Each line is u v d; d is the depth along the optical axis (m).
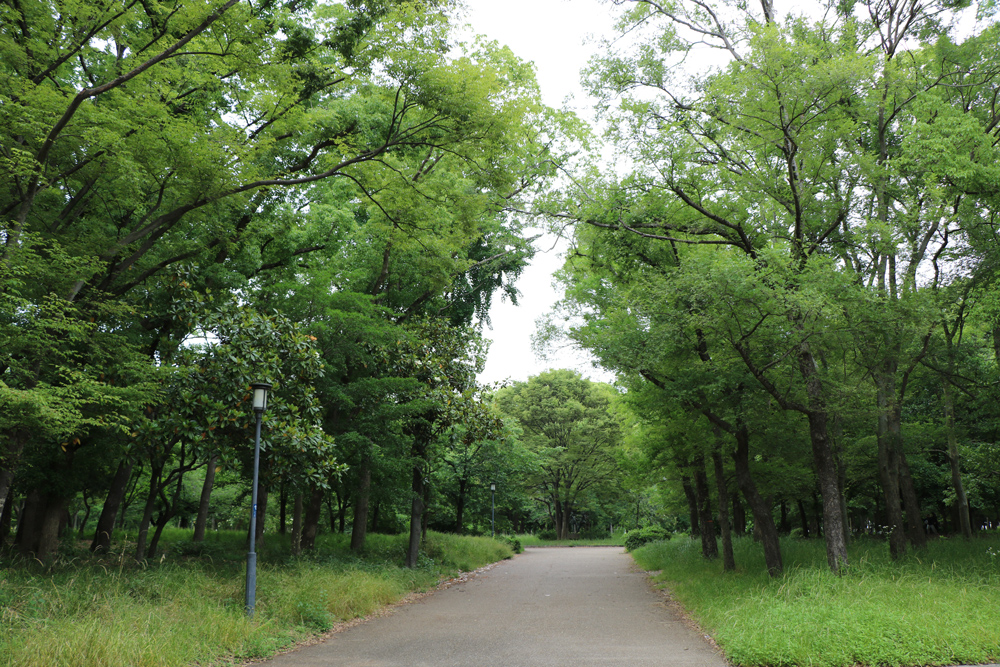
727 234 14.20
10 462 9.65
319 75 11.43
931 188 12.45
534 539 51.12
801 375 13.40
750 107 12.51
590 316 15.43
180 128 10.24
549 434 51.03
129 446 12.28
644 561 24.42
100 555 13.23
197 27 9.78
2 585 8.14
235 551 17.31
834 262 12.46
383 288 20.77
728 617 9.06
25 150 8.84
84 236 11.39
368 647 8.52
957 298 13.73
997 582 10.52
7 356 8.64
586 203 14.63
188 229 14.54
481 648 8.38
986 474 19.23
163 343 13.26
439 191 13.27
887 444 14.96
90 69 11.89
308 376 13.87
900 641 7.30
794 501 29.67
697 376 13.56
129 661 6.38
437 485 27.66
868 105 13.30
